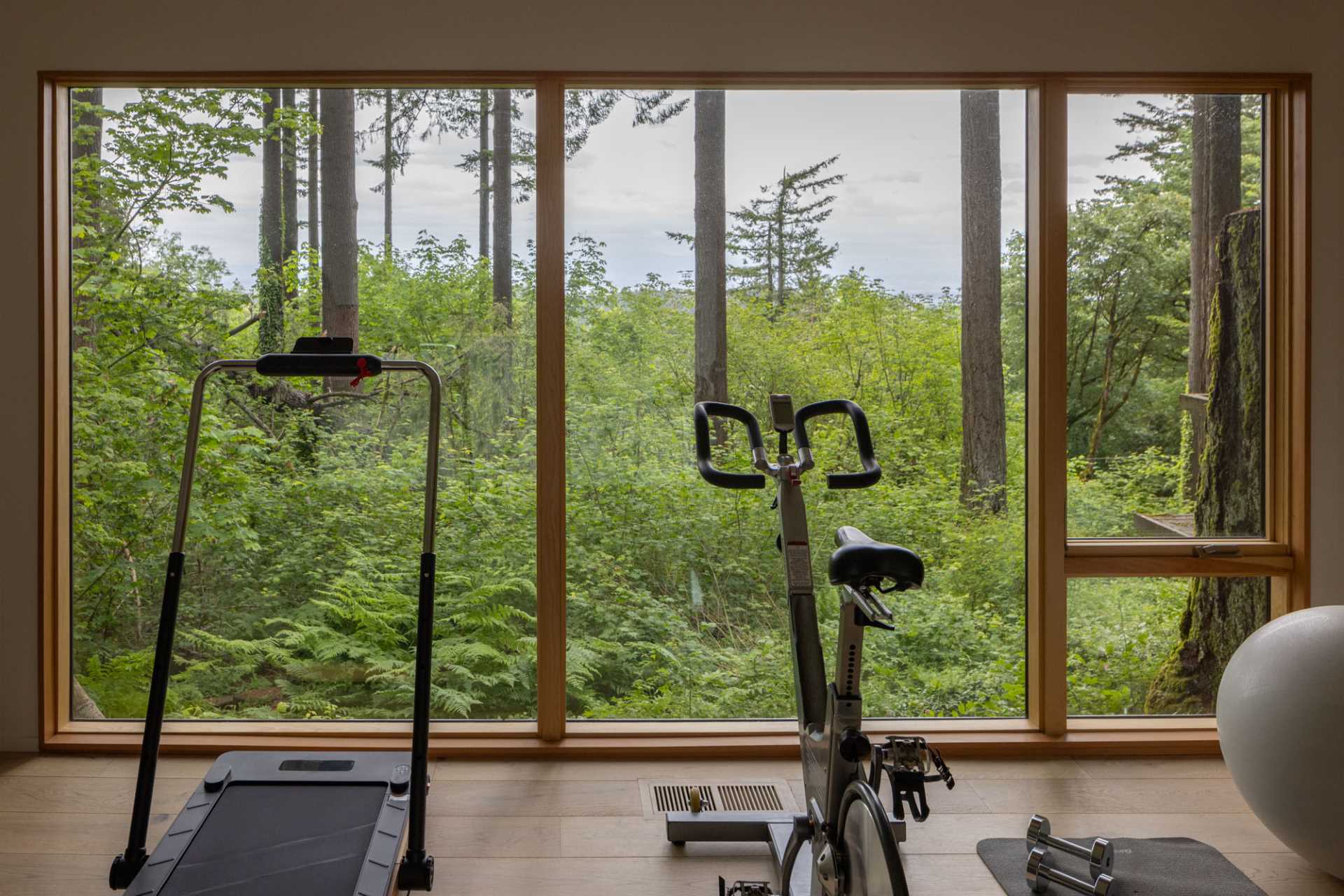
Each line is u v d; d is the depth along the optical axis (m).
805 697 2.09
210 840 2.23
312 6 3.09
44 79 3.08
